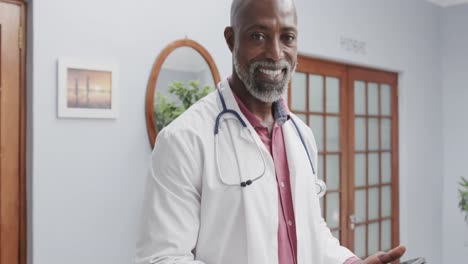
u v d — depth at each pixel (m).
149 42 2.31
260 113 1.14
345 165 3.56
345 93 3.57
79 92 2.07
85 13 2.09
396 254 1.00
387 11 3.81
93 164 2.12
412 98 4.10
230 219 1.02
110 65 2.16
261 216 1.03
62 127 2.03
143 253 1.00
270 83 1.04
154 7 2.33
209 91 2.51
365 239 3.75
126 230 2.23
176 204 0.99
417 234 4.15
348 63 3.55
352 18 3.48
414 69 4.11
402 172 4.05
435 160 4.35
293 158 1.13
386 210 3.96
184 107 2.43
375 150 3.85
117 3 2.19
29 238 1.99
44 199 1.98
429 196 4.28
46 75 1.98
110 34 2.17
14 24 1.98
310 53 3.16
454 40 4.34
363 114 3.74
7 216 1.97
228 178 1.03
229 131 1.09
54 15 2.00
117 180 2.20
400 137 4.07
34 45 1.95
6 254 1.96
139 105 2.28
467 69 4.25
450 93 4.38
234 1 1.08
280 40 1.04
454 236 4.35
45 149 1.98
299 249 1.08
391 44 3.85
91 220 2.11
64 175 2.03
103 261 2.15
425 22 4.23
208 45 2.56
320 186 1.30
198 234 1.03
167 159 1.01
